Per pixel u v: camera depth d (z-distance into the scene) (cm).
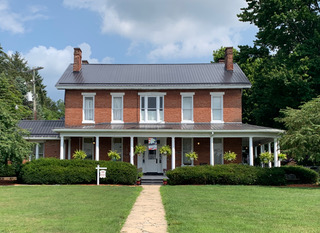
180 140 2719
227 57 2977
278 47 3878
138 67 3131
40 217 1013
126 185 2131
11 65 7038
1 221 953
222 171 2120
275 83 3022
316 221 972
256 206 1231
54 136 2700
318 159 2011
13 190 1723
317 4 3444
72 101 2752
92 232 830
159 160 2716
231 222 948
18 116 2312
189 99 2766
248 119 4234
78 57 2973
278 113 3403
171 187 1948
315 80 2991
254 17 3759
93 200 1367
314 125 1986
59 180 2131
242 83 2683
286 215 1058
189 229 863
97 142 2414
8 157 2128
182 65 3159
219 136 2412
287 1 3266
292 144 2139
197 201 1356
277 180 2077
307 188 1886
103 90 2761
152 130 2392
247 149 3759
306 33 3497
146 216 1085
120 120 2750
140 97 2764
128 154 2717
